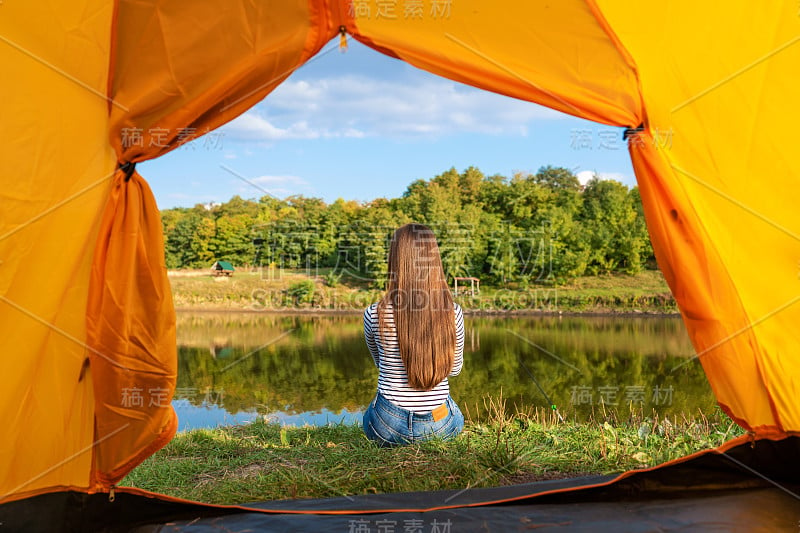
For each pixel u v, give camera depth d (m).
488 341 12.75
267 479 2.30
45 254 1.88
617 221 22.47
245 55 1.83
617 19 1.96
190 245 26.33
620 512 1.94
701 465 2.12
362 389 7.25
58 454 1.92
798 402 2.14
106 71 1.87
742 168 2.13
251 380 8.22
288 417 5.33
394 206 25.47
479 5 1.92
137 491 1.94
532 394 6.52
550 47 1.96
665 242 2.11
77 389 1.93
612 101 2.00
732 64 2.10
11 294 1.86
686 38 2.04
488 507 1.98
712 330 2.15
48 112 1.87
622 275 22.14
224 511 1.96
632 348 11.39
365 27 1.88
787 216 2.14
